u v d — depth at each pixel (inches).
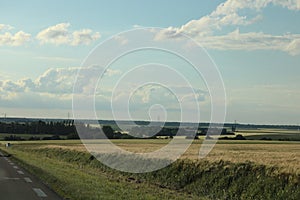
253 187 770.2
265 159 954.7
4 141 4175.7
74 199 496.1
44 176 780.0
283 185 725.3
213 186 858.1
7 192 564.1
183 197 664.4
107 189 604.1
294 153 1216.2
